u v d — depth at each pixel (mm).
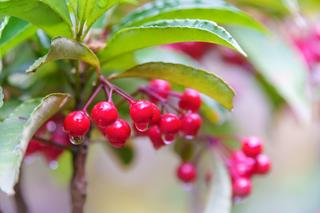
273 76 362
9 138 243
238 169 310
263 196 656
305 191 684
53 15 250
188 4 286
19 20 263
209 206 304
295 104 359
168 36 254
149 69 260
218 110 312
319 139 776
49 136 302
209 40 250
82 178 276
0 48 267
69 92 306
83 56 251
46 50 288
